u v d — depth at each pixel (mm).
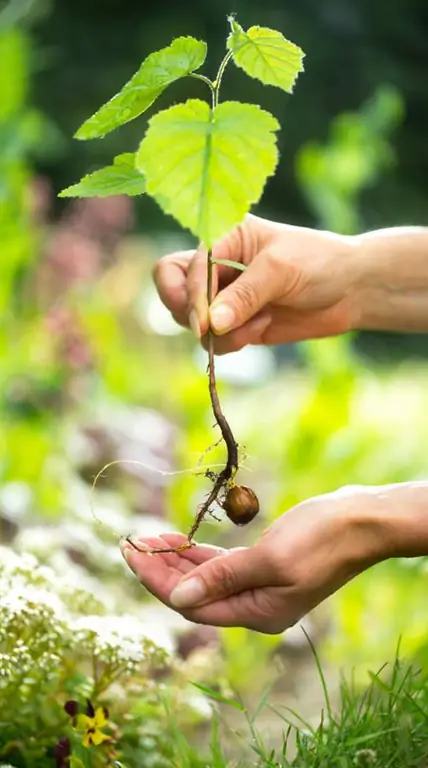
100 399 4570
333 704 2750
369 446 3807
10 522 3305
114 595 2312
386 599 3146
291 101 12703
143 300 5891
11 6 4855
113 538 2734
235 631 2857
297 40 12609
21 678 1713
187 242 10914
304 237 1877
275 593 1412
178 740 1765
